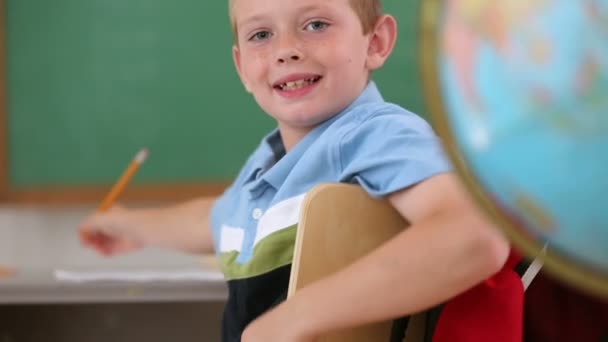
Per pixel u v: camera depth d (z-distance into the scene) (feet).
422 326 3.44
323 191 3.24
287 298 3.23
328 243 3.25
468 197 1.84
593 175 1.59
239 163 8.53
